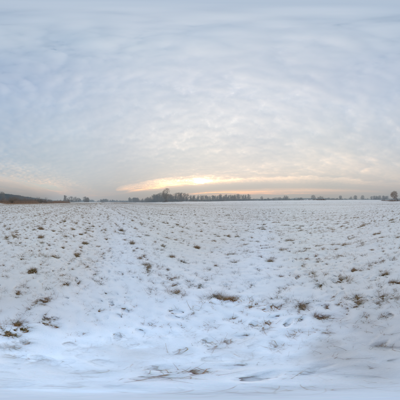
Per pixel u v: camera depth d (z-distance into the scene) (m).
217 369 4.92
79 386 4.03
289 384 4.11
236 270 10.66
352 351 5.32
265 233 17.73
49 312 7.05
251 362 5.19
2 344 5.62
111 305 7.73
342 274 9.41
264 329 6.55
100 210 27.58
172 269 10.65
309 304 7.63
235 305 7.86
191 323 6.94
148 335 6.39
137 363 5.21
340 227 18.38
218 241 15.46
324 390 3.71
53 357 5.36
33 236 13.37
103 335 6.32
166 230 17.59
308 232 17.41
